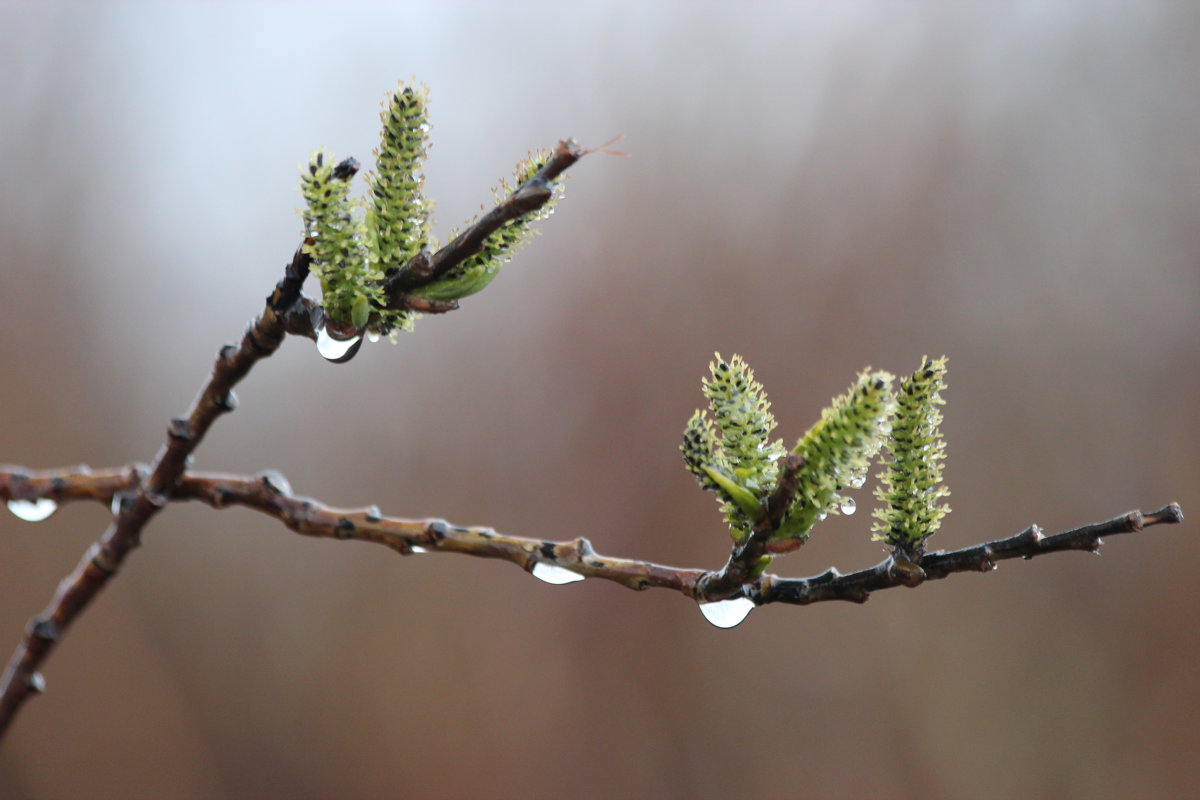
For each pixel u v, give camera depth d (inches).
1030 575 57.1
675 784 56.0
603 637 58.6
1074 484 58.9
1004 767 54.3
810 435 28.6
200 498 30.1
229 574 60.0
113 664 56.6
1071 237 61.7
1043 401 60.1
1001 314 61.5
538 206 28.4
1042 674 55.4
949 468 60.4
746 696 56.9
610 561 29.4
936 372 28.8
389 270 28.8
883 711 55.9
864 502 58.1
